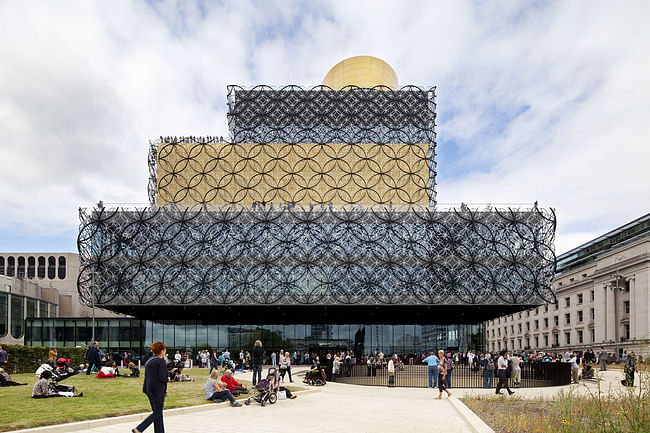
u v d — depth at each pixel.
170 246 55.34
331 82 81.31
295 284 54.62
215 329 68.75
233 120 69.31
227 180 64.56
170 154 65.06
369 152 65.88
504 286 54.75
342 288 54.44
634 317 77.50
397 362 47.44
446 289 54.34
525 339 114.56
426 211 56.09
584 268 94.88
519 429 13.93
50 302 91.44
